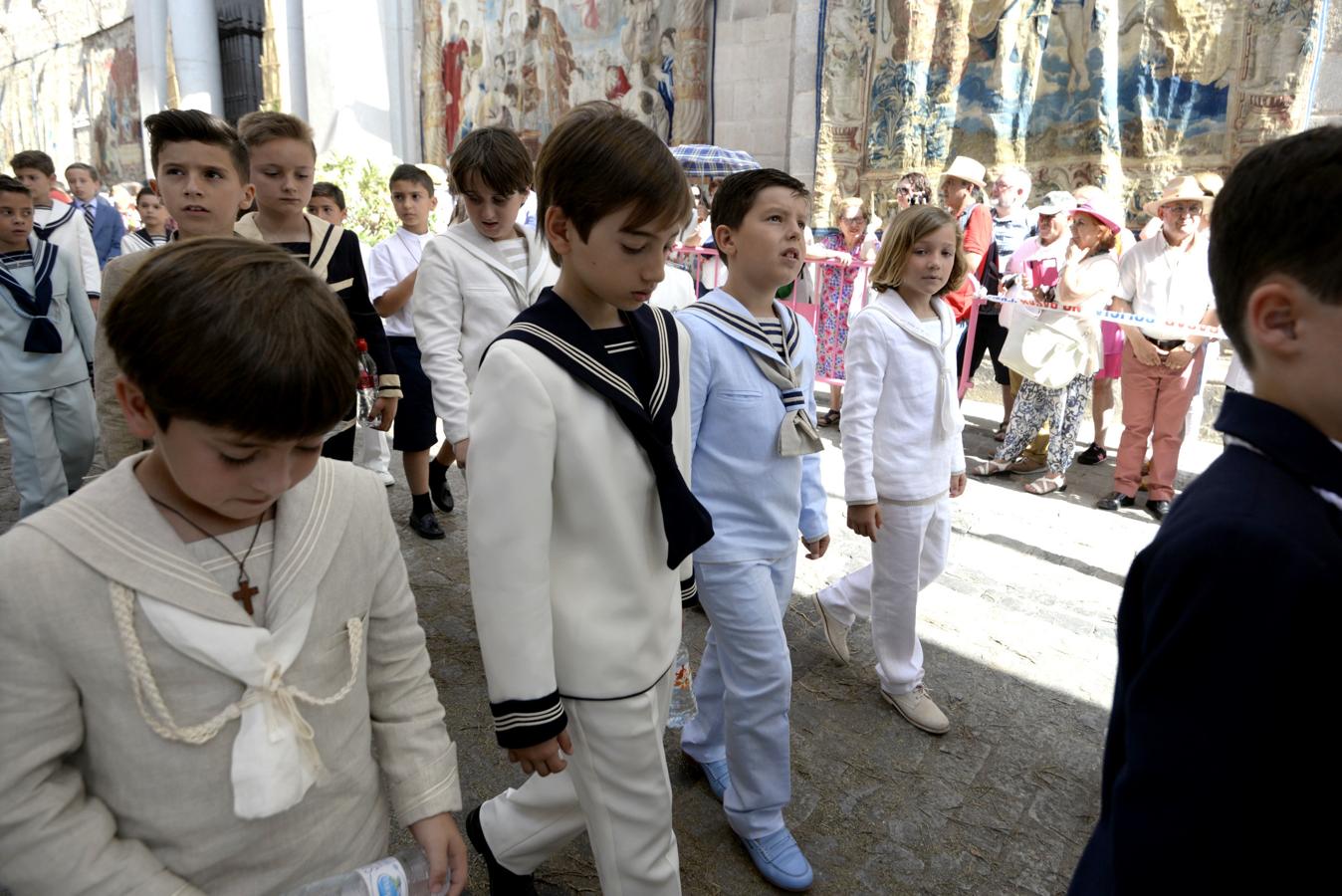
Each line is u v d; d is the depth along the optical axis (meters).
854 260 6.25
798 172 8.45
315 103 13.60
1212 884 0.72
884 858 2.18
